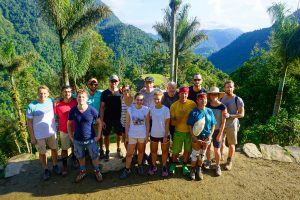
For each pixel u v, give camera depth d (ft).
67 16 42.34
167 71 195.93
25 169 18.43
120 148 20.15
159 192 15.78
